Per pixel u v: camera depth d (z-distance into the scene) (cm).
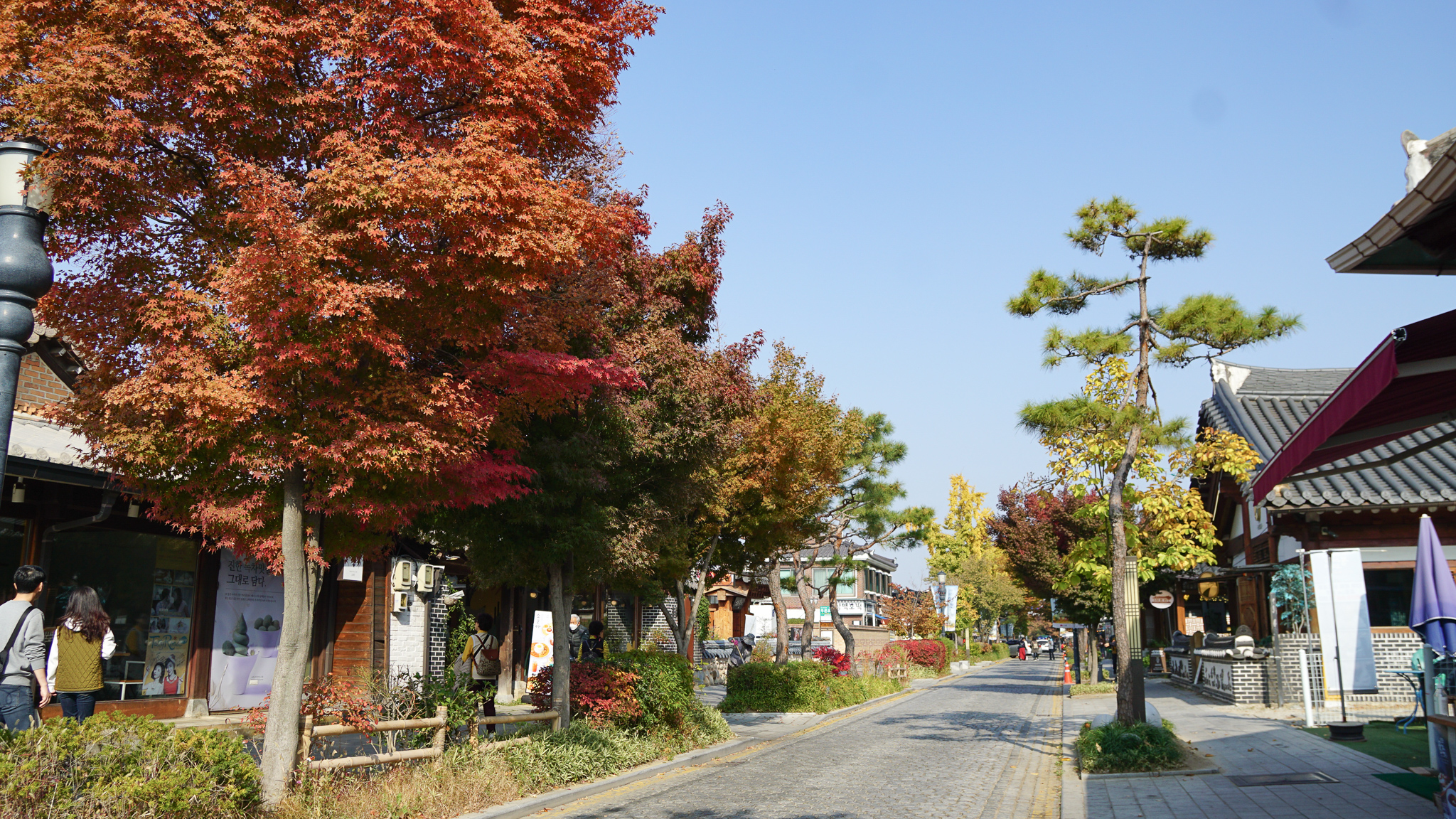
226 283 694
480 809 920
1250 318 1283
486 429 889
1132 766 1184
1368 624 1684
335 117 778
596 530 1211
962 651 5797
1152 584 3155
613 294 1156
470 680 1258
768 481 1861
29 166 649
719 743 1538
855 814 954
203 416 717
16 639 796
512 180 757
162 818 640
